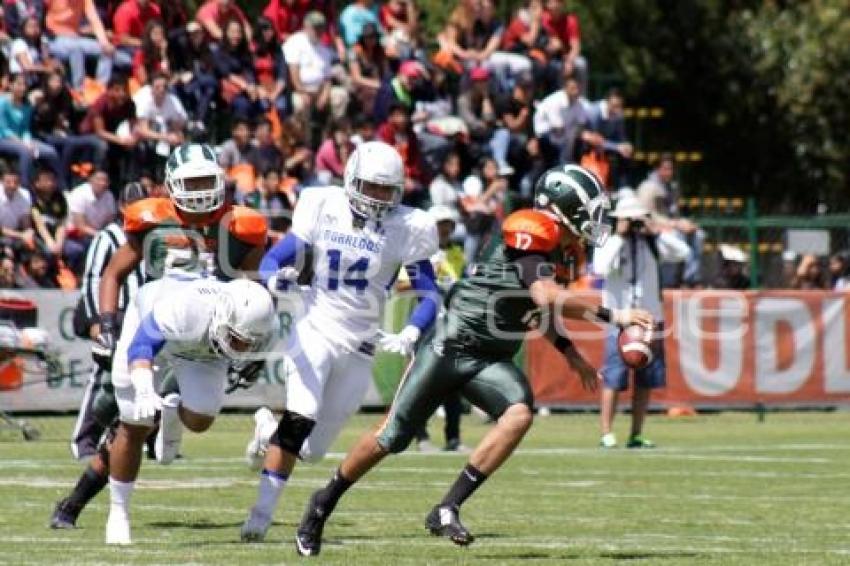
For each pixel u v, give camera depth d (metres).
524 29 69.38
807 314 56.62
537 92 68.38
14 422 44.88
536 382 54.31
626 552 23.50
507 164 64.50
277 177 55.38
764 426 53.69
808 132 102.56
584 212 23.58
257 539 24.27
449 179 60.72
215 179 24.09
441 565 21.72
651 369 44.81
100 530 25.80
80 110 58.09
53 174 54.72
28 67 56.34
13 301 47.53
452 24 68.88
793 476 36.97
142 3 60.47
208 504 29.94
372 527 26.69
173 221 24.33
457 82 68.06
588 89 81.38
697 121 103.06
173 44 59.94
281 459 24.17
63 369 48.62
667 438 48.66
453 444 43.69
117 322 24.73
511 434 23.44
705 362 55.69
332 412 24.62
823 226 62.25
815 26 101.44
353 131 61.16
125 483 24.16
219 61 60.56
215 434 48.12
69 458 39.53
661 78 99.06
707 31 100.94
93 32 60.41
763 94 102.12
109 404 34.56
